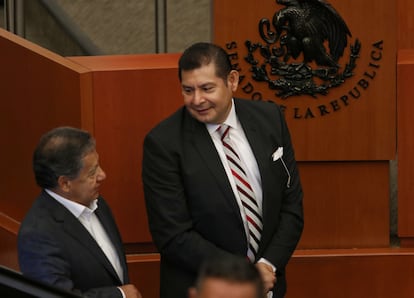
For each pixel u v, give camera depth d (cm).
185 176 915
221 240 921
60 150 788
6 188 1150
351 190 1210
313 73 1166
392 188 1370
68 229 796
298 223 956
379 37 1164
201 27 1564
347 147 1188
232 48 1161
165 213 915
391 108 1181
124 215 1192
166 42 1328
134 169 1183
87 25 1473
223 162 924
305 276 1200
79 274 796
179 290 934
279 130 947
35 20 1354
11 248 1138
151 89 1167
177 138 921
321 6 1149
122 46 1475
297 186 965
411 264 1202
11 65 1134
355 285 1204
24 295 674
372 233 1218
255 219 929
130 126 1174
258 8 1152
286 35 1157
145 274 1195
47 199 803
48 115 1151
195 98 879
